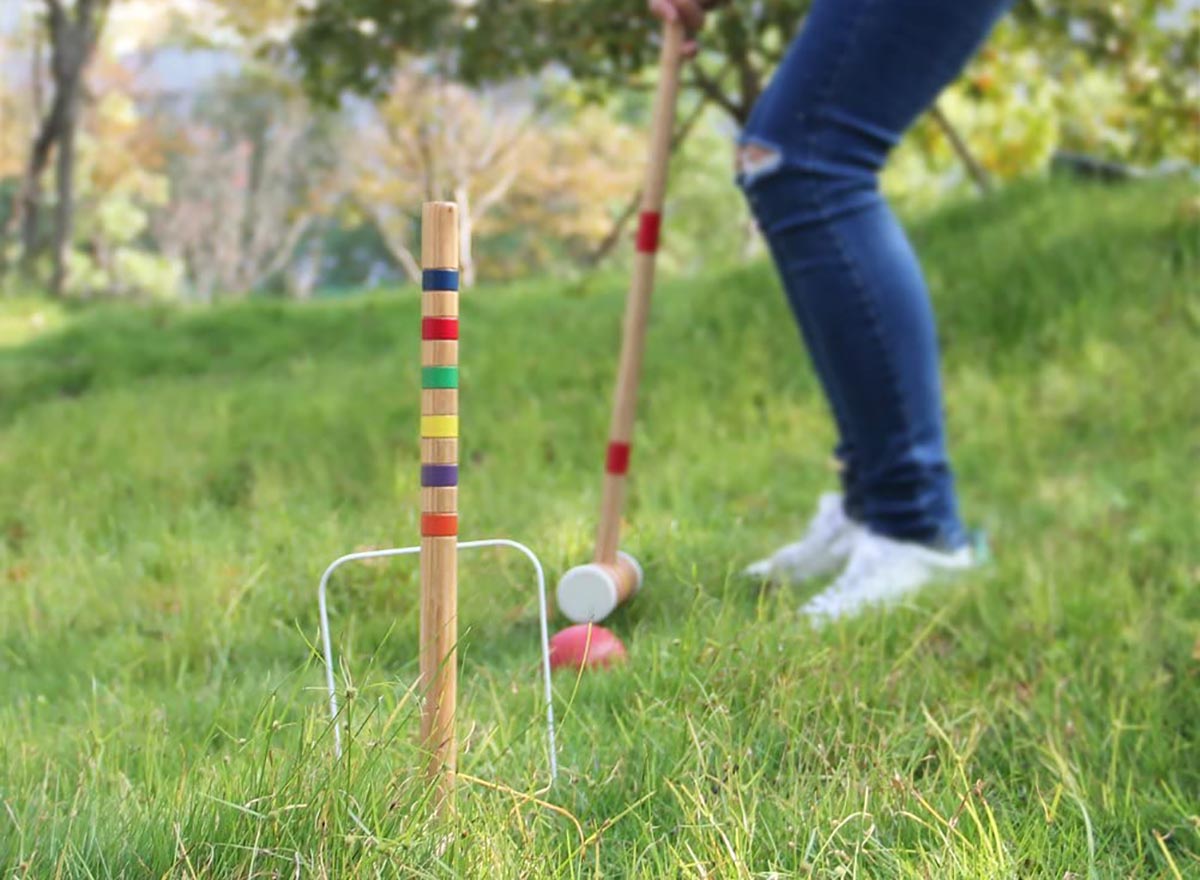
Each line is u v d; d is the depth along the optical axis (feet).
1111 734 7.11
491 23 24.94
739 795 5.68
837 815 5.66
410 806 5.24
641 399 18.85
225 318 31.01
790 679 7.18
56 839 5.21
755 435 17.65
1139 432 16.71
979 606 9.82
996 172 39.70
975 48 10.34
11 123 91.61
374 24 25.98
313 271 119.85
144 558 11.51
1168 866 5.72
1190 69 30.22
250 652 9.23
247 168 107.45
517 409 18.56
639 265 10.01
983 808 5.91
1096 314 19.60
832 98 10.13
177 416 18.81
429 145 73.26
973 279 21.88
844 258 10.25
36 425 19.10
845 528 11.10
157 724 7.34
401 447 15.49
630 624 9.34
